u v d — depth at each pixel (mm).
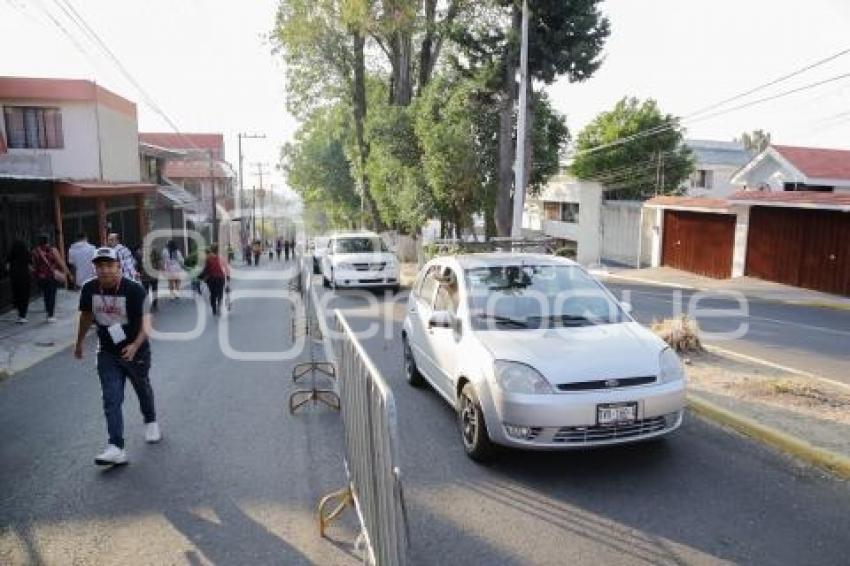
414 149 23281
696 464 4992
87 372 8344
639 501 4395
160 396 7238
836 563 3605
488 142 21641
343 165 50000
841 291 17312
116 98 24734
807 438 5250
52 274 11898
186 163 50531
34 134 22188
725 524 4055
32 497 4648
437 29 22312
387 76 32406
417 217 23109
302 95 30844
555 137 23266
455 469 5012
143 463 5258
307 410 6660
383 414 2701
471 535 3984
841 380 7582
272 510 4410
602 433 4684
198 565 3750
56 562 3807
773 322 12531
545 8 18812
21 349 9727
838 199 16984
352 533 4086
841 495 4422
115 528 4191
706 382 7098
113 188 19750
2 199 14000
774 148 27188
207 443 5703
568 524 4102
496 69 19922
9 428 6145
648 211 27531
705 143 49406
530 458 5199
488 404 4863
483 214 24094
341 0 23875
